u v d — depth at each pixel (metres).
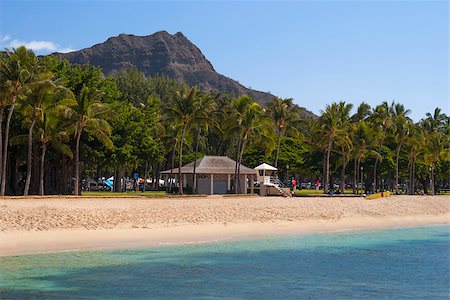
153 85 145.88
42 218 36.62
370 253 35.62
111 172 123.06
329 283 25.61
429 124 112.44
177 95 72.88
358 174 107.94
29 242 32.00
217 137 115.88
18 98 53.12
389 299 22.53
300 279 26.33
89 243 33.25
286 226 46.62
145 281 24.83
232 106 77.69
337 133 91.50
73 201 45.81
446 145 106.25
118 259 29.70
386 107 102.00
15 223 34.84
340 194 85.19
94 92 60.00
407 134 100.44
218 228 42.22
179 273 26.88
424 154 107.00
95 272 26.27
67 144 63.34
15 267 26.56
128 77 138.00
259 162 108.94
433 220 60.47
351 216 56.09
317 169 109.94
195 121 72.50
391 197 75.94
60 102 54.34
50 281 24.14
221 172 78.69
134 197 56.09
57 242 32.62
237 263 30.06
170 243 35.34
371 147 97.00
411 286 25.28
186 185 85.62
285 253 34.06
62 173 66.56
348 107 95.81
